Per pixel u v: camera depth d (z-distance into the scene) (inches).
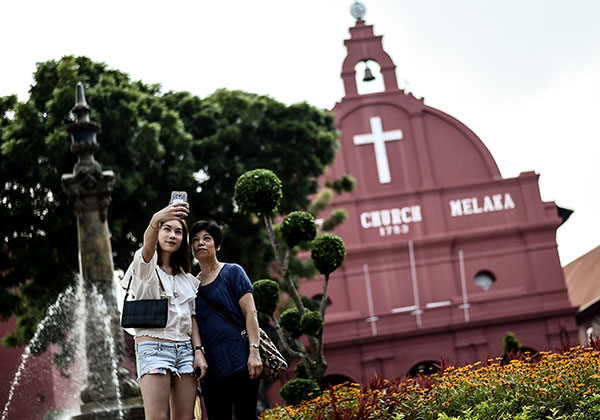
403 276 1280.8
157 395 177.5
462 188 1315.2
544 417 249.3
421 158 1332.4
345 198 1306.6
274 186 403.2
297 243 422.3
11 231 805.9
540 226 1288.1
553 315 1262.3
